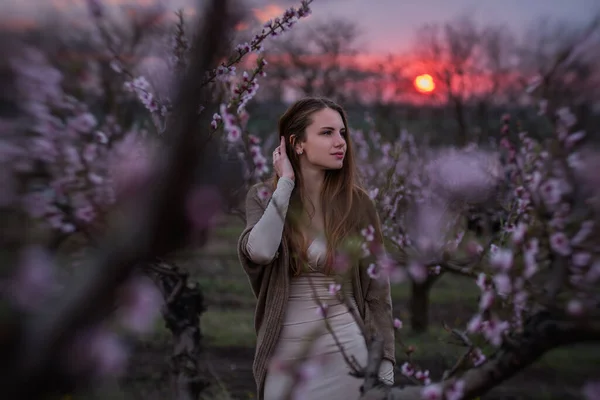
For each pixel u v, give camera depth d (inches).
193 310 174.6
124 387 166.7
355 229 110.0
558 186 73.4
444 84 476.4
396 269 88.5
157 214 15.2
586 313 50.7
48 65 30.6
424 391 58.9
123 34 27.9
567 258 61.1
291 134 113.4
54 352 15.4
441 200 211.2
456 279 404.2
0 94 23.2
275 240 101.2
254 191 113.0
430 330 289.7
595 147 83.6
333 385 98.2
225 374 230.7
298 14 107.9
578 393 220.5
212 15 14.2
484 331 64.7
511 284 62.2
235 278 376.8
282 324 102.8
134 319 17.4
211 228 15.7
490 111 453.1
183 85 15.3
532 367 253.9
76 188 59.4
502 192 191.8
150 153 16.1
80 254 27.4
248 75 114.3
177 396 168.7
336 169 112.7
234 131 98.7
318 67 523.8
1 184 21.6
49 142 54.7
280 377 96.7
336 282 99.3
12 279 15.8
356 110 510.3
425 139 351.3
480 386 53.4
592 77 113.7
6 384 14.9
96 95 76.0
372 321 106.3
